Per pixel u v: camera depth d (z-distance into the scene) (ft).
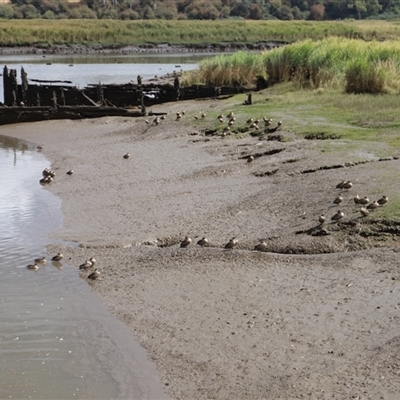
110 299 37.47
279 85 111.45
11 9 418.72
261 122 78.07
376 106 79.92
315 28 337.72
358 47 109.29
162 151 74.23
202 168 63.98
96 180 64.23
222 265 40.11
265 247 41.68
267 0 481.87
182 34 329.93
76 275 41.29
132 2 460.14
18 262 43.62
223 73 125.29
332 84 100.89
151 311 35.45
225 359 29.99
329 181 51.47
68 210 54.90
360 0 461.78
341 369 27.99
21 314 35.83
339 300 33.91
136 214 52.21
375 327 30.94
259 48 314.35
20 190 62.03
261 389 27.40
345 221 42.19
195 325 33.32
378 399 25.63
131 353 31.50
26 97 118.11
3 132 96.84
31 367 30.53
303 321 32.32
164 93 117.80
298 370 28.37
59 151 81.10
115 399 27.91
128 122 97.40
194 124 84.33
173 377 29.22
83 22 350.23
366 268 36.94
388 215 41.47
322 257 39.40
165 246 45.65
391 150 59.06
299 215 45.93
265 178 57.57
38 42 298.76
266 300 34.96
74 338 33.14
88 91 119.85
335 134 67.92
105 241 46.73
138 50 305.73
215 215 49.70
